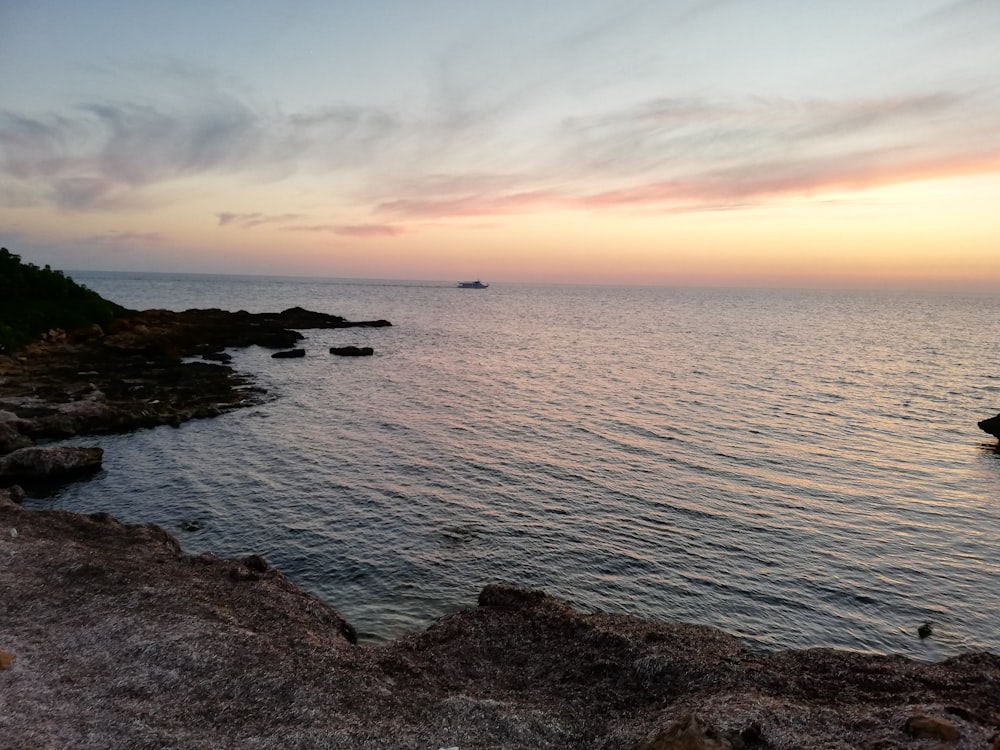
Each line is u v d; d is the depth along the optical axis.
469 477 41.69
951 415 61.69
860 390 74.19
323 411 60.59
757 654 17.09
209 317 118.69
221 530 32.94
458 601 26.45
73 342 81.75
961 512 36.72
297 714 13.91
